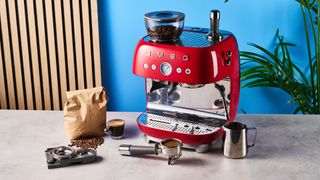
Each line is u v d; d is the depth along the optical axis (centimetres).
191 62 197
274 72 304
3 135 218
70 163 197
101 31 329
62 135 218
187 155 203
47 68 331
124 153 202
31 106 340
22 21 322
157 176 189
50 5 318
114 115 236
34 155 203
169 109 219
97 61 326
